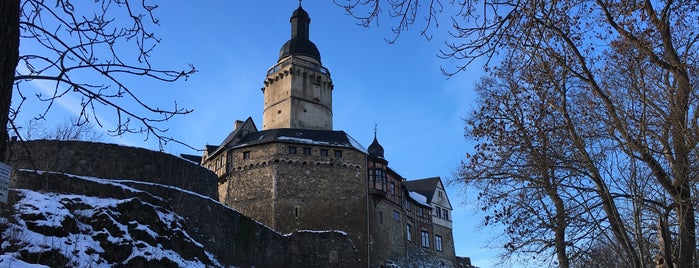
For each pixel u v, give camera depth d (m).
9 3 4.73
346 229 48.00
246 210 48.41
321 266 44.72
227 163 51.41
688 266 11.38
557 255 15.88
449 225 70.31
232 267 34.03
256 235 38.31
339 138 52.66
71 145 30.34
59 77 5.73
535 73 14.37
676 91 11.60
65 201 23.72
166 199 30.20
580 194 14.05
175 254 25.67
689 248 11.46
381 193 51.56
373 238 49.38
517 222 16.25
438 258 64.81
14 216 20.31
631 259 13.59
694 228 11.69
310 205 48.03
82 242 21.34
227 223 34.50
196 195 32.28
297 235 45.12
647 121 12.21
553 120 14.89
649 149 11.81
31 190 23.92
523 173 15.99
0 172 5.00
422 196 68.06
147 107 6.41
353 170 50.75
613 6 11.09
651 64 12.13
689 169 11.46
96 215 23.25
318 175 49.47
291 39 64.12
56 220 21.31
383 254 50.75
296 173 49.06
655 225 13.20
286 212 47.28
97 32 6.12
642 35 11.48
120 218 24.28
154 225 25.81
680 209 11.47
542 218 15.70
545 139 14.80
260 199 48.28
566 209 14.32
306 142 50.34
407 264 55.06
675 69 11.52
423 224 64.25
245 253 36.19
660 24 10.73
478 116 17.11
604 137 12.97
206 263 28.61
